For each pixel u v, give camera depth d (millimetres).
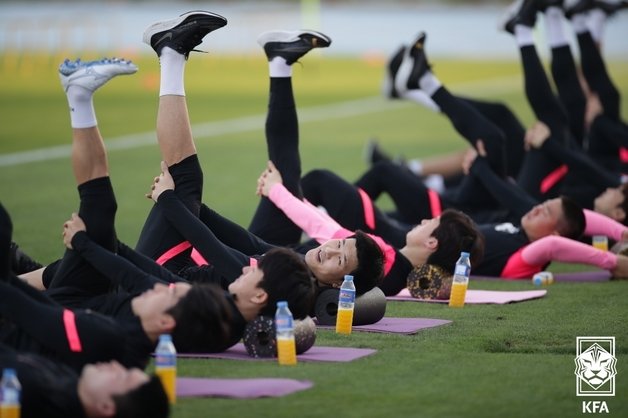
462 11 113375
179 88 16891
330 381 13164
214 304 13359
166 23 16906
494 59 86188
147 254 16219
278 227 19906
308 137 47719
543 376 13758
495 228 22500
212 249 15656
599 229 22953
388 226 21375
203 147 43281
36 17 92375
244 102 58844
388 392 12781
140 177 35344
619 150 28828
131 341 12625
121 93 62031
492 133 24000
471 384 13258
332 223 19266
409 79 25125
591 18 31734
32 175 35000
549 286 21328
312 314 16844
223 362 13930
